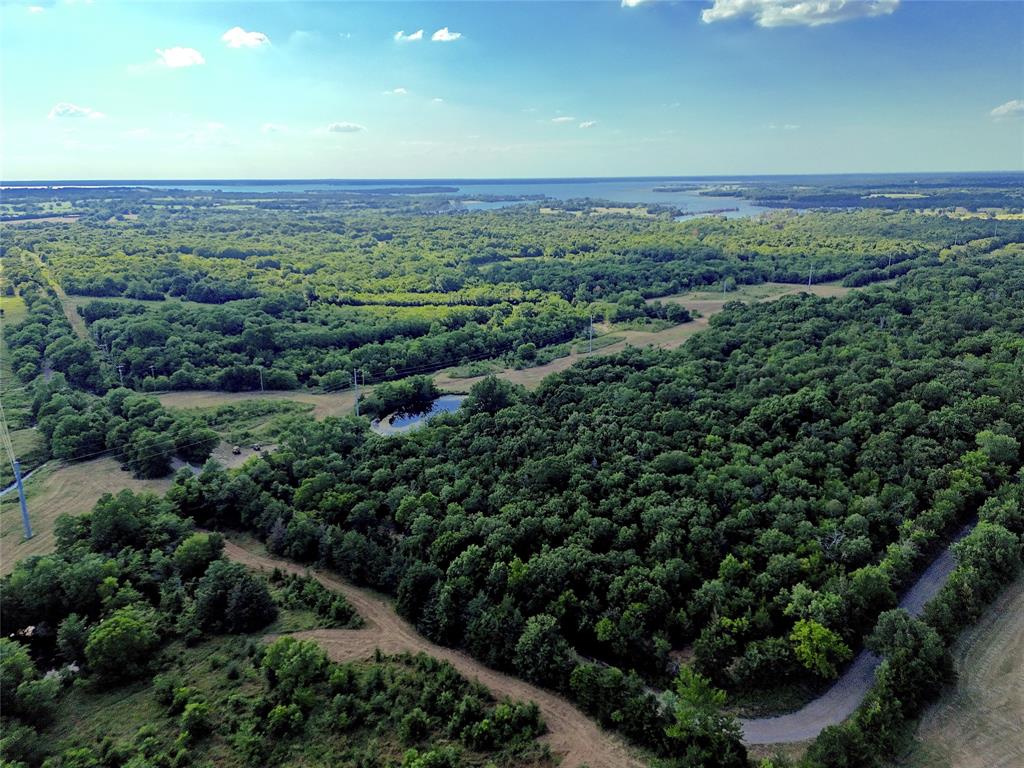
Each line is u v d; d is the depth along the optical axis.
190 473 133.25
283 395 195.25
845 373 151.62
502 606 89.56
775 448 125.06
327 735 74.81
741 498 107.00
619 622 85.12
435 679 83.06
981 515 102.88
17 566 98.25
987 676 79.94
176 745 71.69
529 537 101.94
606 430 134.25
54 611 92.12
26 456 150.88
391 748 73.25
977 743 71.56
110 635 81.69
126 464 147.88
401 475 125.75
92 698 80.00
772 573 91.31
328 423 152.25
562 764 71.62
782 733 74.25
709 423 133.75
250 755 71.19
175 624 92.81
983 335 175.50
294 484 130.75
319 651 84.94
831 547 96.25
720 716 70.31
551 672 81.94
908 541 96.50
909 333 185.62
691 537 98.00
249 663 85.69
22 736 70.62
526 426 141.12
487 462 127.69
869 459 116.56
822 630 79.50
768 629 83.88
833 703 78.12
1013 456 112.94
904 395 137.00
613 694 76.69
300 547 110.19
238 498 122.31
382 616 97.69
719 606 86.12
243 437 162.75
